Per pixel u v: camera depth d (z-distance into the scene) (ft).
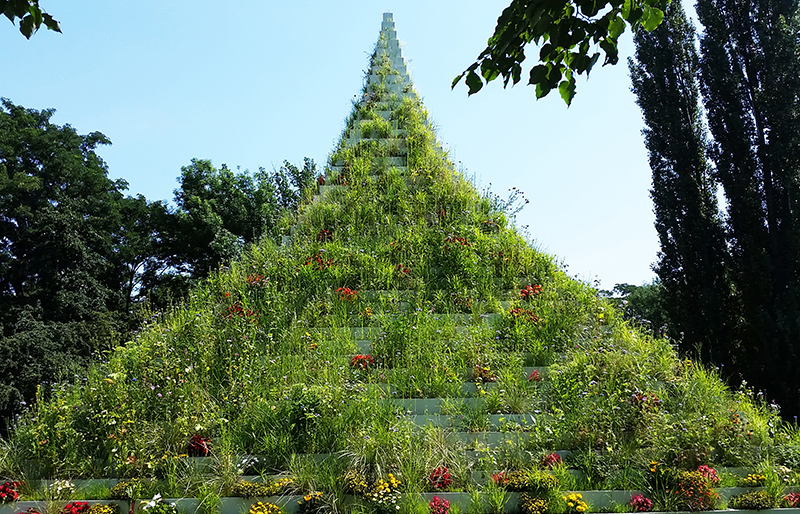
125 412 20.53
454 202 35.63
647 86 68.64
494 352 24.88
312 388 21.34
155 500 17.65
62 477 19.26
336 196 36.88
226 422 20.95
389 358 24.95
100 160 105.91
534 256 31.45
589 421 21.04
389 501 17.66
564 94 13.75
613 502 18.44
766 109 59.88
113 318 85.71
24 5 13.24
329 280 29.45
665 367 24.06
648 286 86.38
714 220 63.31
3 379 66.28
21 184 83.61
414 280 29.60
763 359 55.31
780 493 18.79
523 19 12.50
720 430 20.98
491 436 20.98
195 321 26.04
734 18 63.46
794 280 57.11
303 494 18.30
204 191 100.01
